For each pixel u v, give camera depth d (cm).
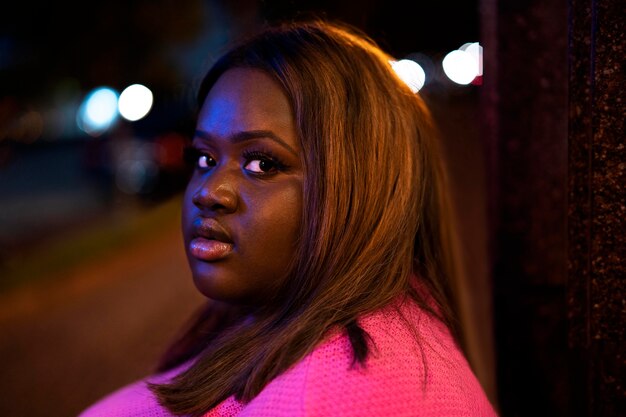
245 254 96
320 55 101
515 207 145
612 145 100
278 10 139
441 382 86
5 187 1351
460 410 86
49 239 826
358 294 94
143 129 1327
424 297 108
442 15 579
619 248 102
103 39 1318
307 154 96
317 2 145
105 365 408
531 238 145
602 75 100
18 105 2038
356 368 81
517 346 148
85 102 1433
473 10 468
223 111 100
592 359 107
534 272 145
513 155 145
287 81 98
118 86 1355
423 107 119
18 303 561
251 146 97
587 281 108
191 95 129
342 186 97
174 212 995
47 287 603
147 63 1354
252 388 88
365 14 164
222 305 132
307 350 85
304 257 96
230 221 97
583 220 112
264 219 96
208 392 96
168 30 1285
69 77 1532
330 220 96
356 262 96
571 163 111
